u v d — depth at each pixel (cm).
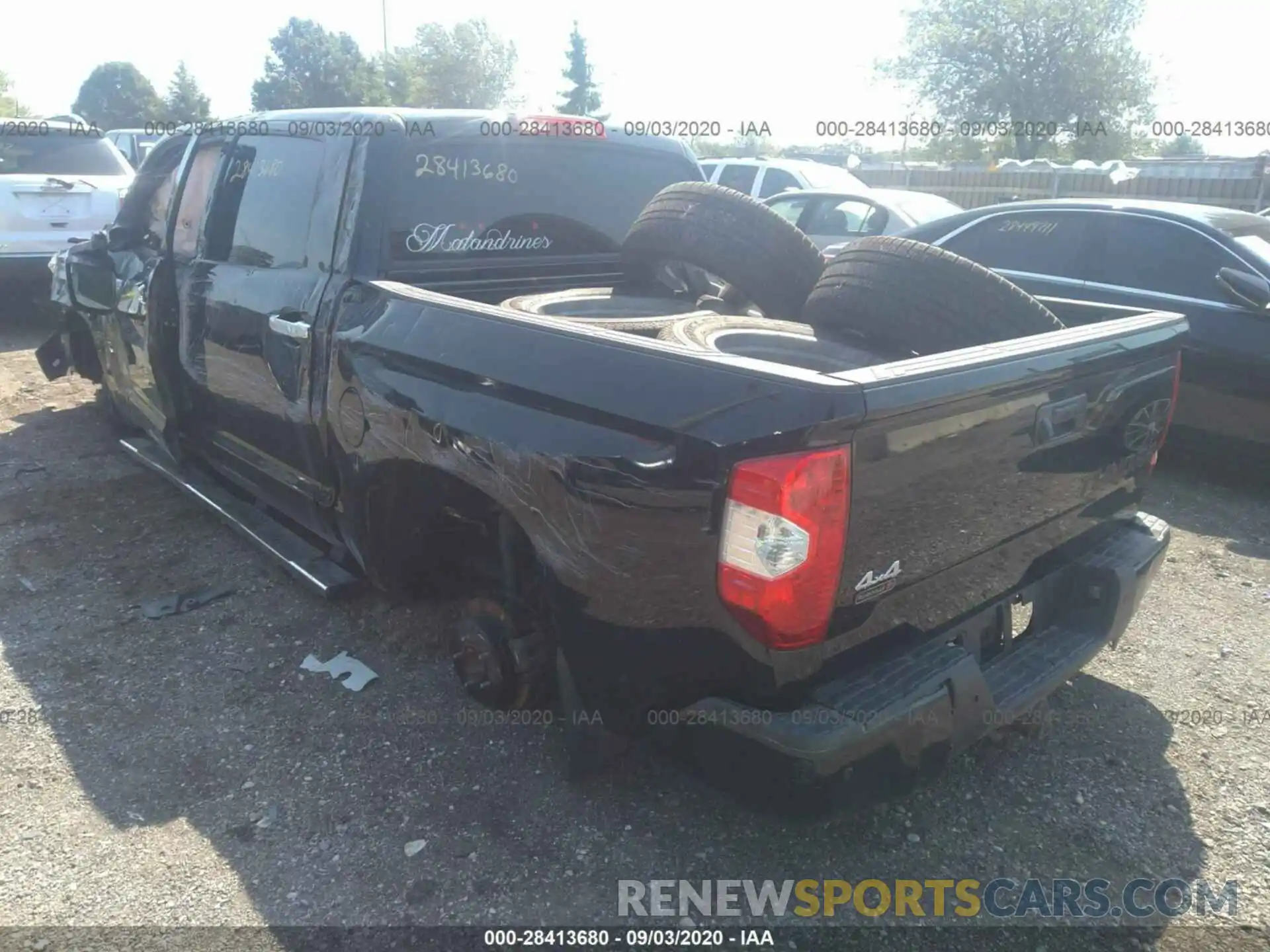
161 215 463
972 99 3045
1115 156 3005
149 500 506
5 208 834
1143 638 387
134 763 302
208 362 393
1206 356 535
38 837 271
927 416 215
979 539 246
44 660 359
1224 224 561
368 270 322
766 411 199
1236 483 571
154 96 6625
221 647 368
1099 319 341
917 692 222
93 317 517
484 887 254
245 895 251
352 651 364
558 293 343
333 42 4762
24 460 563
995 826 279
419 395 271
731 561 205
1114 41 2934
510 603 287
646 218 368
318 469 336
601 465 220
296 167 352
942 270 292
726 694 221
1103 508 297
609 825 276
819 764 207
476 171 350
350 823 276
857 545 210
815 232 1015
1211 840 275
